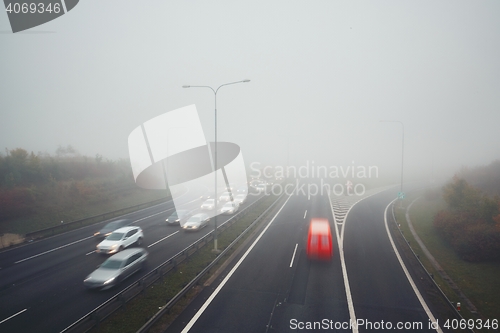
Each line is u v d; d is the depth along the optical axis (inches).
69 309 549.3
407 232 1162.6
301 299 579.5
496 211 980.6
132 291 587.5
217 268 742.5
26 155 1625.2
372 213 1555.1
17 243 996.6
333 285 644.7
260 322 496.7
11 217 1173.7
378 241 1008.9
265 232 1117.7
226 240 994.7
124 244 903.7
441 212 1181.1
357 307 549.3
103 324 486.9
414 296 596.4
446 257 863.1
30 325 492.7
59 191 1513.3
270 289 624.1
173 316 515.2
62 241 1034.7
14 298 595.2
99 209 1533.0
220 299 578.2
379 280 673.6
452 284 677.3
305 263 781.9
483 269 761.0
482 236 839.7
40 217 1246.9
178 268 741.3
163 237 1063.0
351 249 909.8
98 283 624.4
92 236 1099.3
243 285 643.5
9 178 1384.1
